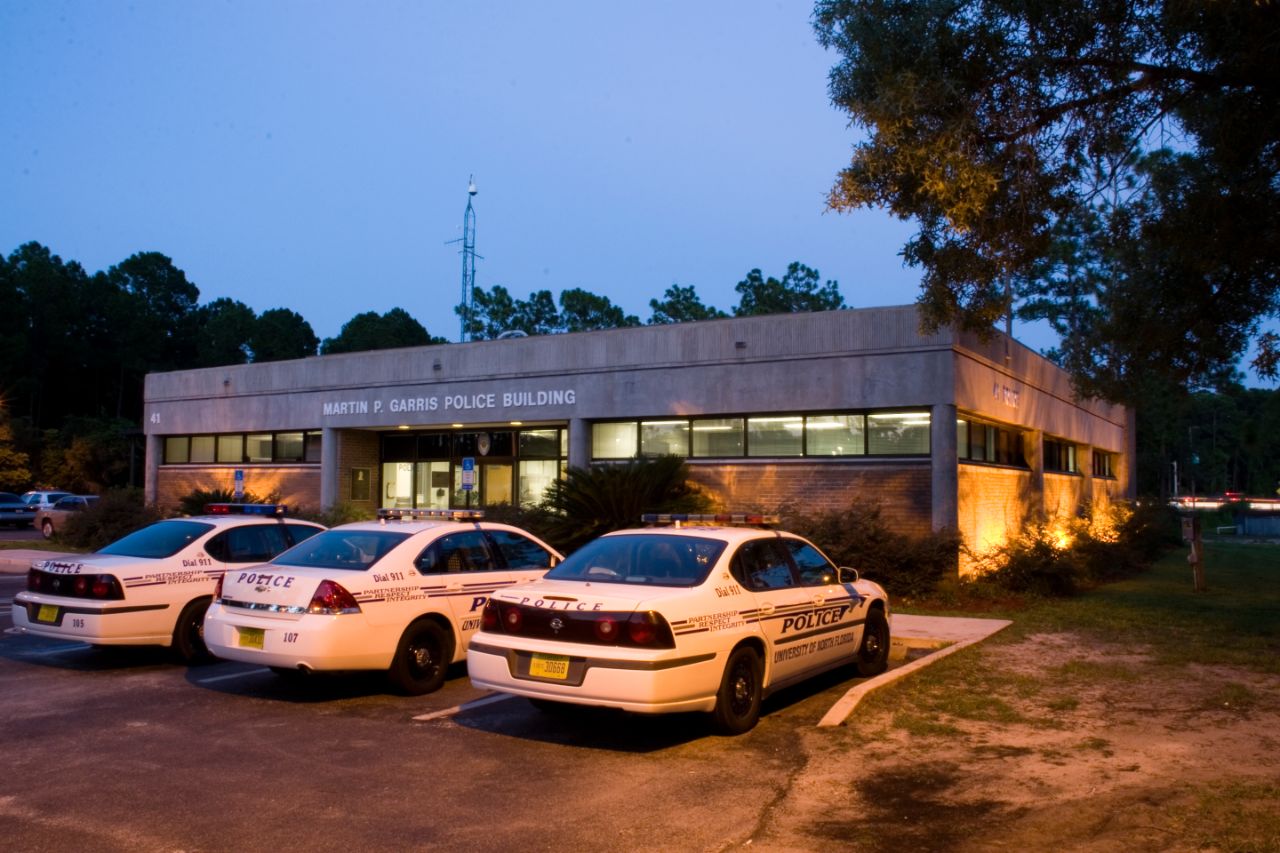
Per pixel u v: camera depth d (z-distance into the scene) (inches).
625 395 808.3
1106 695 341.7
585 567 314.7
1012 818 218.4
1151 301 571.5
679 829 213.3
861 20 429.7
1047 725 300.5
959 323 499.8
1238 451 3068.4
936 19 420.5
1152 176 522.0
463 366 909.8
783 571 332.5
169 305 3048.7
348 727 303.4
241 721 311.1
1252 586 733.9
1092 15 414.6
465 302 1897.1
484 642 287.4
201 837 207.2
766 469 741.3
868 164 436.1
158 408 1163.9
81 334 2726.4
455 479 995.3
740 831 212.1
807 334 724.7
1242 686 354.3
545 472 933.2
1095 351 714.2
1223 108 470.3
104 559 398.6
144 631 386.6
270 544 433.7
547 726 304.0
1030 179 436.5
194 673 388.8
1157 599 636.1
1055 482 1019.9
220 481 1109.1
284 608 330.0
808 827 214.5
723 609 289.3
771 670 307.1
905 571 618.5
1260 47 400.2
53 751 275.0
